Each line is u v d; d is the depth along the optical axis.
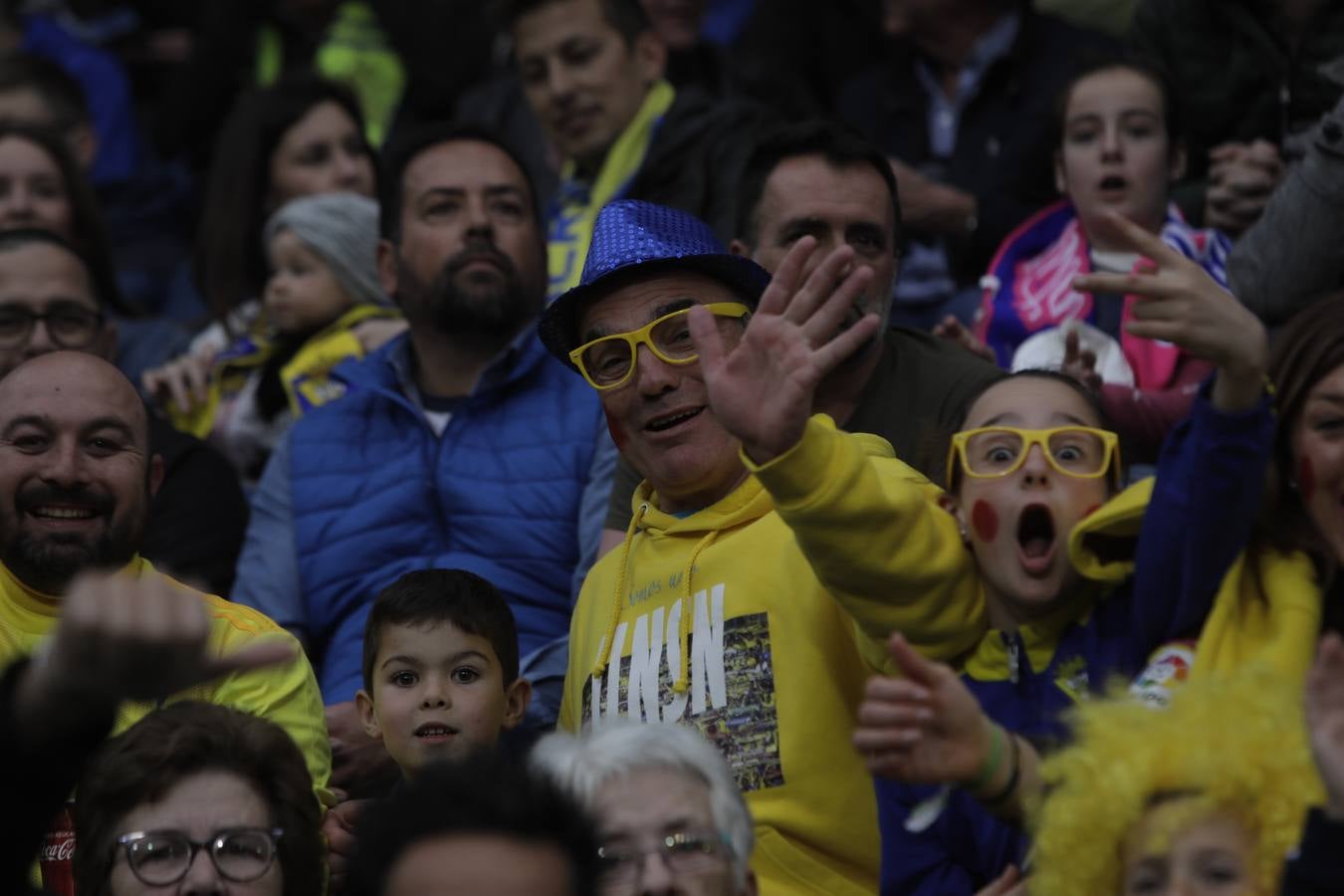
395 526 19.27
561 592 18.77
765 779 13.35
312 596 19.36
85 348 21.47
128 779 12.39
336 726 16.58
